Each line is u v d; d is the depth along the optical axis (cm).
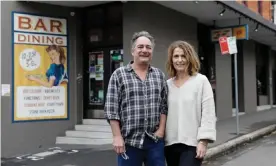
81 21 1095
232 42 1045
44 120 1011
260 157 830
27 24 986
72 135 1038
